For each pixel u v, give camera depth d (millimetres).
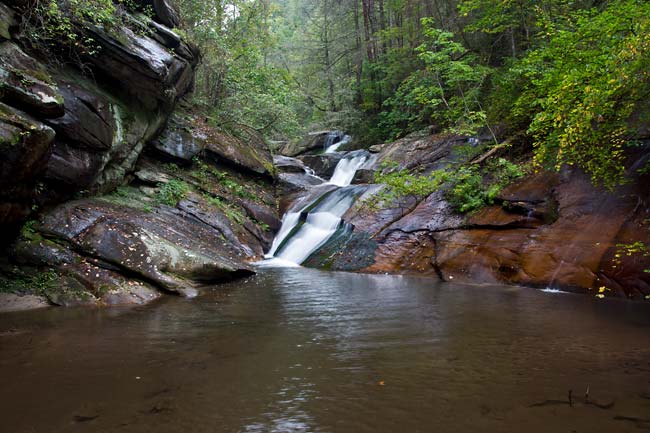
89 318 5832
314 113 30922
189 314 6125
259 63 22703
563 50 7809
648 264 6824
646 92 5688
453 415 3020
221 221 11836
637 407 3092
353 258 10703
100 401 3258
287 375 3812
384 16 24188
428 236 10406
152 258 7801
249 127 18312
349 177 18391
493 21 12766
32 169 6289
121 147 10242
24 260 6957
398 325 5504
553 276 7691
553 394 3342
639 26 5293
